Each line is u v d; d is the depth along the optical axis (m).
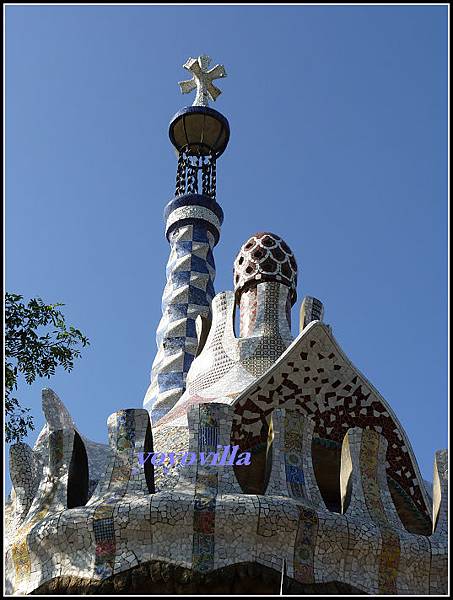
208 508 13.26
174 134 31.50
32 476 15.65
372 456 14.90
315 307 19.64
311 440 15.06
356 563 13.59
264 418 15.90
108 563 13.08
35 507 14.41
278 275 20.41
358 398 16.36
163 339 26.53
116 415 14.80
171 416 18.44
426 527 15.67
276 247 20.78
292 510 13.36
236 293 20.91
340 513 14.23
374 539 13.72
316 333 16.38
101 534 13.29
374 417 16.31
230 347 19.25
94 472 16.55
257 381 16.09
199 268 28.19
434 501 15.17
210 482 13.72
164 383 25.34
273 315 19.78
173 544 13.13
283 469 14.09
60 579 13.22
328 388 16.31
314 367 16.36
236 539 13.18
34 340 17.53
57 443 14.94
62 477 14.54
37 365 17.67
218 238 29.80
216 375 18.89
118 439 14.52
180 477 13.83
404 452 16.19
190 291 27.50
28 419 17.44
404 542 13.95
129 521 13.25
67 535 13.43
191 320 26.78
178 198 29.62
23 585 13.61
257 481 15.73
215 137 31.34
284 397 16.11
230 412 14.64
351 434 15.04
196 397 18.36
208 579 12.83
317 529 13.48
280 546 13.23
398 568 13.78
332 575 13.32
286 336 19.38
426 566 14.02
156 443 16.80
